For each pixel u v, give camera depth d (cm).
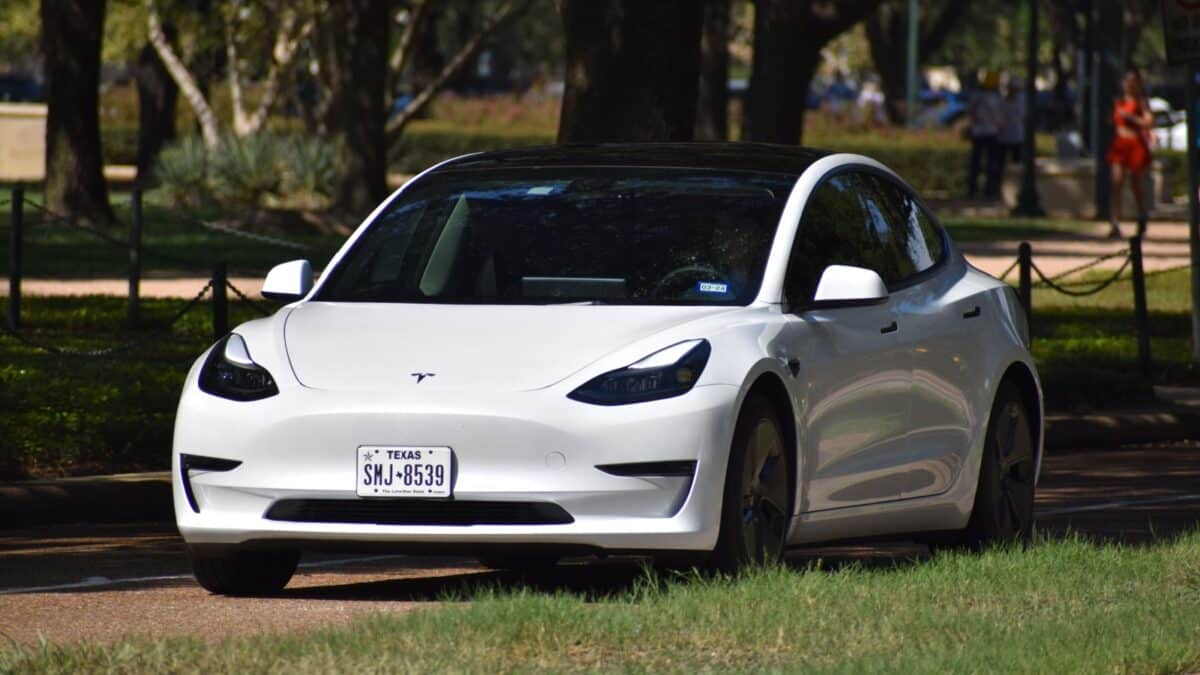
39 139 12462
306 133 10675
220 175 9369
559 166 2195
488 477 1822
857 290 2006
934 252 2333
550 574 2203
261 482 1872
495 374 1856
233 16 10338
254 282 6066
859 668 1425
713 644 1551
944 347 2208
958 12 17838
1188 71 4447
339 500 1858
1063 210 10244
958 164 13300
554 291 2011
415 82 14838
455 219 2122
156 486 2766
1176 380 4400
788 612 1639
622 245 2050
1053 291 6262
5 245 7131
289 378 1895
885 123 14550
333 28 8375
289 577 2056
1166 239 8444
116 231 7606
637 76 4234
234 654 1494
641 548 1820
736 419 1855
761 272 2012
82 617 1883
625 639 1555
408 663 1444
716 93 10025
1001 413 2330
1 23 14450
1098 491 3047
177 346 4209
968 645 1519
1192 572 1927
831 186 2173
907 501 2147
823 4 6144
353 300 2058
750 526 1892
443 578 2167
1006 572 1881
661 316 1927
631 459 1814
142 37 11119
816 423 1986
